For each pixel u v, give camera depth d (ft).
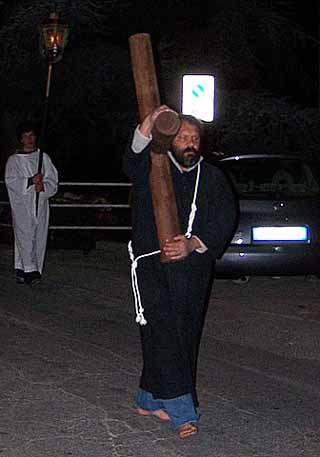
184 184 24.23
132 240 24.40
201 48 88.48
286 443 24.09
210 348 34.53
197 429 24.76
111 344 35.29
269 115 86.22
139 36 24.21
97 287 48.29
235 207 24.82
